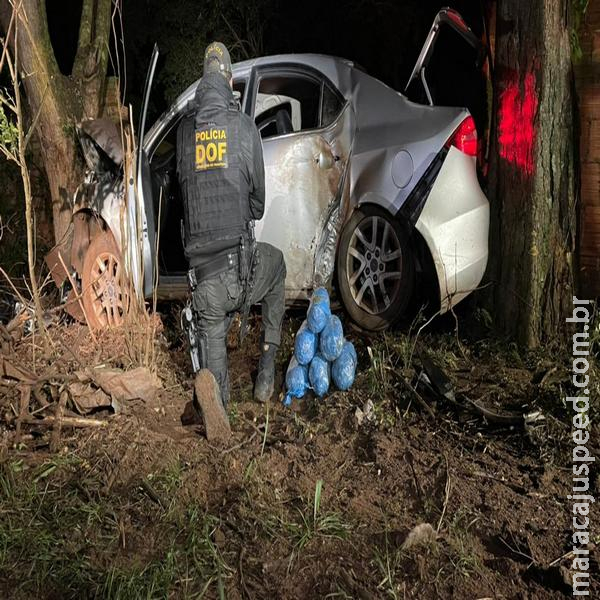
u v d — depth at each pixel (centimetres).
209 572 311
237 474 377
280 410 455
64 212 628
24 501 348
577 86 546
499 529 347
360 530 341
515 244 538
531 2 523
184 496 359
